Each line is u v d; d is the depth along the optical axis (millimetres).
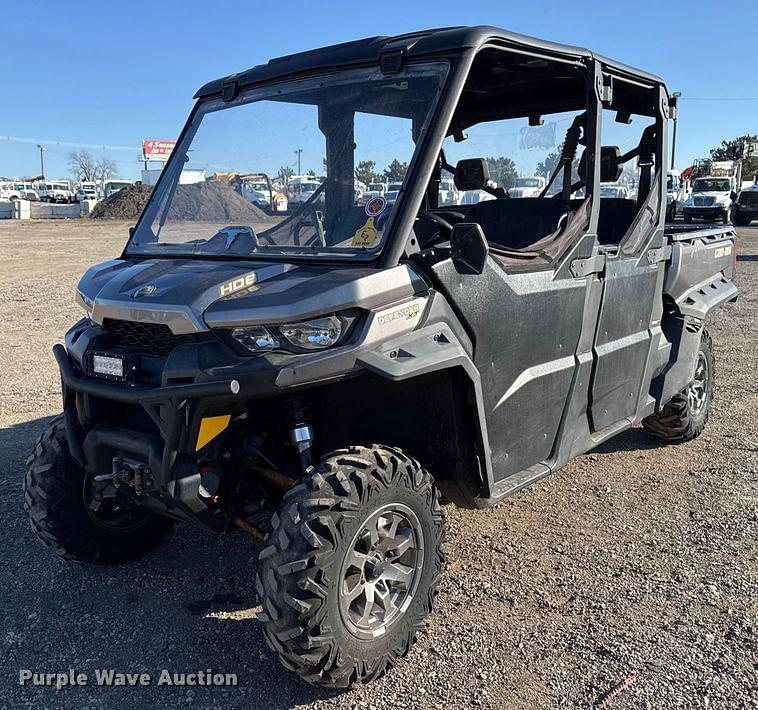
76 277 15477
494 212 4414
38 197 65312
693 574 3699
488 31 3248
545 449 3859
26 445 5492
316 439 3207
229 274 2988
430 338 2988
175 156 4066
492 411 3408
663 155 4707
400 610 2943
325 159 3389
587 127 3928
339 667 2682
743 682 2887
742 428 5906
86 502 3648
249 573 3773
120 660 3072
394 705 2781
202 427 2775
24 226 35719
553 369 3762
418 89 3217
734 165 33312
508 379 3475
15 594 3566
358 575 2760
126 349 3033
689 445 5543
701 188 31266
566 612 3379
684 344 5148
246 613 3408
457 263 3004
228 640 3205
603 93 3932
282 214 3459
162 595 3566
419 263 3051
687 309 5094
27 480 3584
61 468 3549
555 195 4555
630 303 4453
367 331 2768
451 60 3186
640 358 4633
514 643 3148
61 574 3752
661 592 3535
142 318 2918
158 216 3910
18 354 8516
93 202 47781
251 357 2703
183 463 2781
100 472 3186
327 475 2746
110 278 3334
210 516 2938
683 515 4367
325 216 3297
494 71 3986
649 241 4637
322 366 2658
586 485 4820
